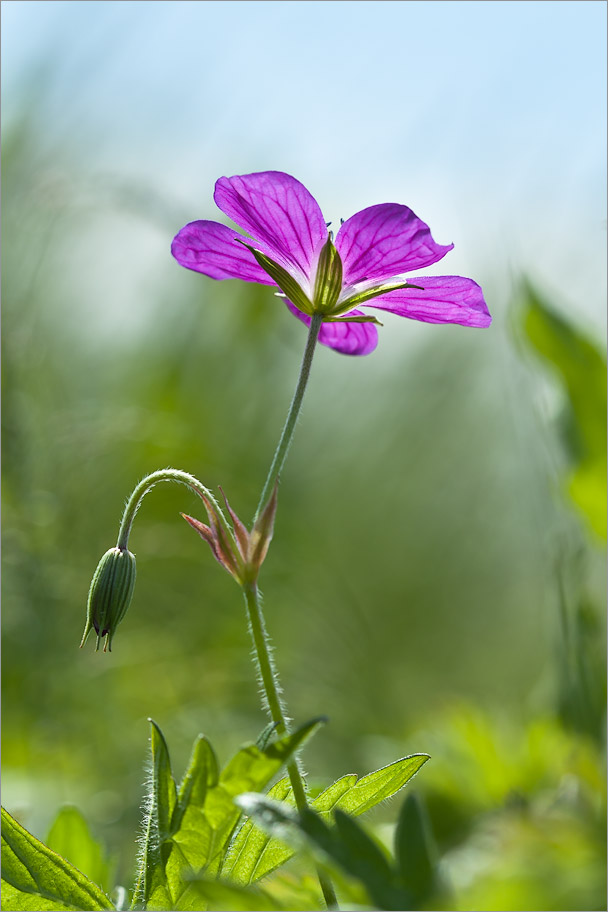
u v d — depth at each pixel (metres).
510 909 0.30
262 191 0.34
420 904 0.30
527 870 0.31
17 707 0.46
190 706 0.49
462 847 0.38
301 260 0.34
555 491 0.42
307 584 0.56
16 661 0.46
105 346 0.62
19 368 0.48
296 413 0.33
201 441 0.57
